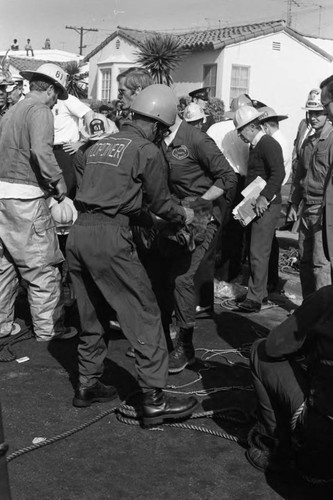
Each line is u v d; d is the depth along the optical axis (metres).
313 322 3.21
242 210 6.15
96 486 3.43
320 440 3.23
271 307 6.64
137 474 3.55
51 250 5.34
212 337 5.71
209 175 4.83
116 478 3.50
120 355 5.16
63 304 5.62
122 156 3.87
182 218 4.13
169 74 24.23
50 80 5.14
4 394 4.45
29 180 5.14
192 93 8.46
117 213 3.89
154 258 4.90
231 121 7.14
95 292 4.12
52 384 4.63
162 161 3.95
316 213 5.60
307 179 5.78
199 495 3.38
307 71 26.77
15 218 5.15
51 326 5.42
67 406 4.29
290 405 3.35
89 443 3.84
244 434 3.99
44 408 4.26
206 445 3.86
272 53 25.98
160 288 4.99
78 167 4.77
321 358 3.19
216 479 3.53
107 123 5.21
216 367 5.03
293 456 3.53
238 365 5.08
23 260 5.26
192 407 4.09
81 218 3.97
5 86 6.38
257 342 3.58
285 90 26.59
